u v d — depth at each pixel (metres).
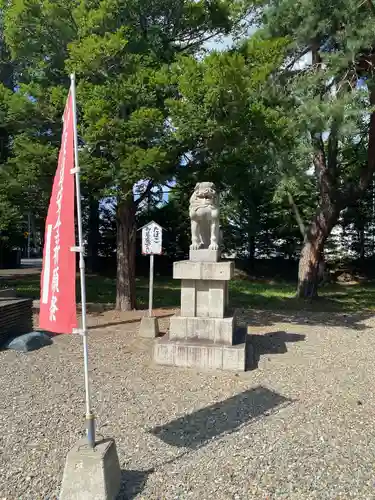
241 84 6.93
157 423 4.08
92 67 7.55
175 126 7.59
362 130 12.86
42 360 6.15
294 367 5.98
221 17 9.48
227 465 3.31
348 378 5.54
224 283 6.18
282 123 8.13
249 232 20.23
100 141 7.66
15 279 17.31
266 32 10.61
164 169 8.55
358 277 20.55
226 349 5.77
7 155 10.77
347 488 3.01
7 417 4.19
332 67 10.04
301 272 13.91
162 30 9.57
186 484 3.06
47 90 8.48
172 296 13.38
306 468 3.27
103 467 2.80
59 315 3.00
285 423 4.09
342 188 13.22
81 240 2.99
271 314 10.59
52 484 3.07
